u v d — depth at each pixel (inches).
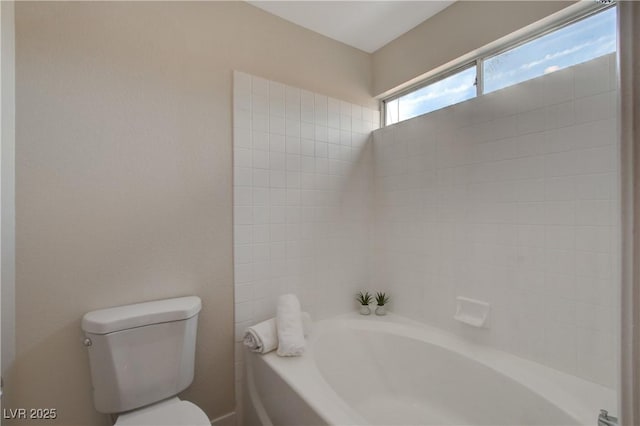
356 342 78.2
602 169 51.1
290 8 75.2
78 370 53.1
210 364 66.5
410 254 84.0
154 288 60.1
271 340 64.5
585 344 52.7
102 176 55.4
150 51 60.5
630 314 14.2
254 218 72.3
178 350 55.6
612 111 50.1
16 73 48.4
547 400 49.9
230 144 69.4
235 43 70.9
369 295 93.5
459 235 72.4
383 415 68.6
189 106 64.5
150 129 60.1
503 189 64.1
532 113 59.6
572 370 54.2
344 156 89.0
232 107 69.9
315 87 83.9
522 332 61.0
